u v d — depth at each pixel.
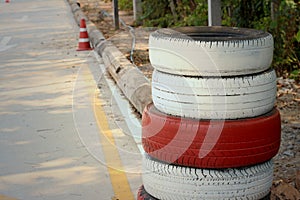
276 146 4.57
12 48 15.63
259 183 4.55
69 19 22.38
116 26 17.86
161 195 4.67
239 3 10.98
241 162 4.44
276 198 5.32
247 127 4.39
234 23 11.18
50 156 7.26
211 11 8.91
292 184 5.79
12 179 6.58
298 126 7.66
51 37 17.55
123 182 6.37
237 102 4.39
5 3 30.95
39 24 21.06
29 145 7.70
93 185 6.34
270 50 4.49
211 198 4.51
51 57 14.05
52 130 8.29
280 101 8.88
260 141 4.44
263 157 4.49
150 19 17.69
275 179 5.84
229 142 4.39
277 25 10.14
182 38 4.43
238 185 4.49
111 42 12.50
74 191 6.20
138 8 18.22
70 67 12.71
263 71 4.51
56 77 11.73
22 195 6.15
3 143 7.81
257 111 4.45
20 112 9.30
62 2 30.42
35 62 13.50
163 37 4.52
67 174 6.67
